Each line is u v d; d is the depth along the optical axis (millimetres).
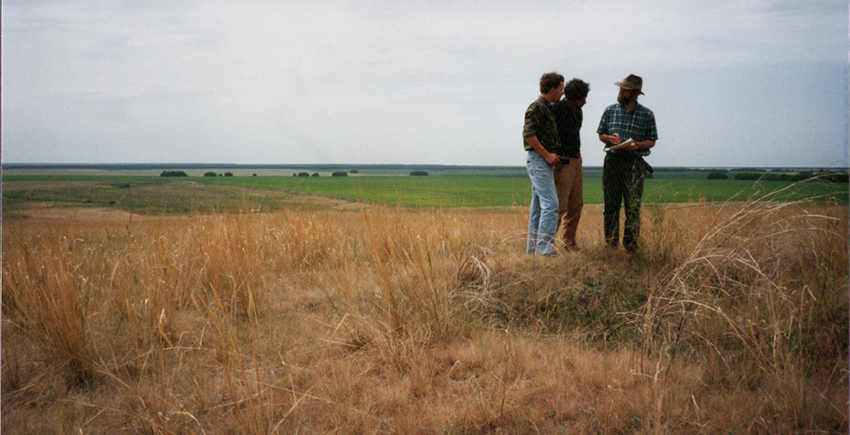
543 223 5594
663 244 5324
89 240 5262
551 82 5430
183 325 4082
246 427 2574
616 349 3672
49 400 2969
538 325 4109
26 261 4039
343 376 3195
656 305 3453
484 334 3854
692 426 2592
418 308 4055
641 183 5594
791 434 2504
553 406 2832
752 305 3623
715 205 5355
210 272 5000
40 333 3371
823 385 2896
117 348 3611
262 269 5461
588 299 4504
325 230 6594
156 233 5398
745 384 3014
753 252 4215
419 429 2627
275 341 3781
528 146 5660
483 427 2678
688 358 3418
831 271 3953
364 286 4848
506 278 4871
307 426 2674
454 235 6027
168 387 3100
